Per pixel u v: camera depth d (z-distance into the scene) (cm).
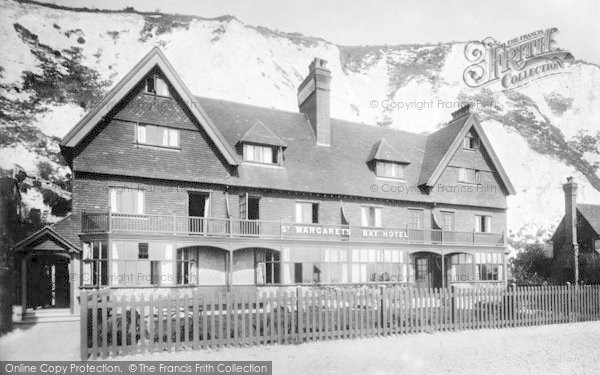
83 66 6275
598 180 7956
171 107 2089
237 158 2158
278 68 8275
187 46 7488
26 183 4128
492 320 1494
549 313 1594
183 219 2047
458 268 2762
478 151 2997
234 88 7388
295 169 2420
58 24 6531
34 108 5322
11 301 1742
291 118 2762
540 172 7469
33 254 1784
